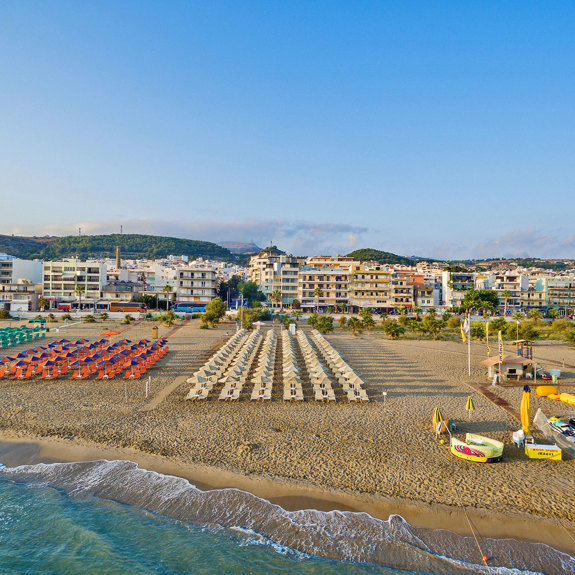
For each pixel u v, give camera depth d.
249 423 25.75
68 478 19.45
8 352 49.28
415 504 17.16
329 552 14.79
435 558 14.40
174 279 138.38
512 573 13.69
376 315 108.94
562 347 58.22
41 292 119.31
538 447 21.08
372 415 27.39
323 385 33.06
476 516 16.41
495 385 35.06
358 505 17.14
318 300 122.38
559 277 139.25
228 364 41.09
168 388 33.72
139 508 17.36
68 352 43.69
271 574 13.92
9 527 16.38
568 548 14.76
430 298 126.75
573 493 17.88
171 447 22.27
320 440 23.16
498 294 136.38
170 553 14.97
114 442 22.88
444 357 49.16
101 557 14.75
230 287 155.38
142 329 74.75
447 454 21.50
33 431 24.33
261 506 17.20
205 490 18.33
